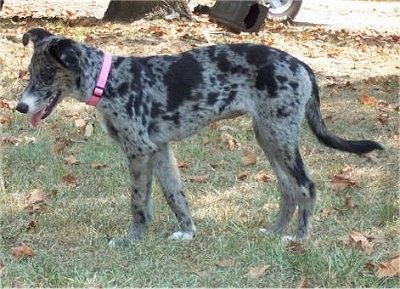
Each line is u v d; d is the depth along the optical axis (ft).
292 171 24.09
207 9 65.10
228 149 33.19
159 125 23.91
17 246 23.79
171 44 51.01
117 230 25.29
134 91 23.49
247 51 23.94
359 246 23.13
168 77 23.84
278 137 23.80
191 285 21.34
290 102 23.58
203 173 30.53
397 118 38.01
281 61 23.67
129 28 56.39
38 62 23.08
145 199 24.23
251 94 23.93
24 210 26.40
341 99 40.93
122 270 22.12
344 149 24.49
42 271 21.83
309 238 24.22
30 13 66.33
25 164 31.04
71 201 27.30
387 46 57.21
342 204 26.91
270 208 26.89
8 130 34.81
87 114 37.01
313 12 77.05
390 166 31.42
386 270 21.40
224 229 25.09
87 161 31.24
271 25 62.90
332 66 49.42
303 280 21.15
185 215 24.68
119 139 23.84
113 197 27.68
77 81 23.30
